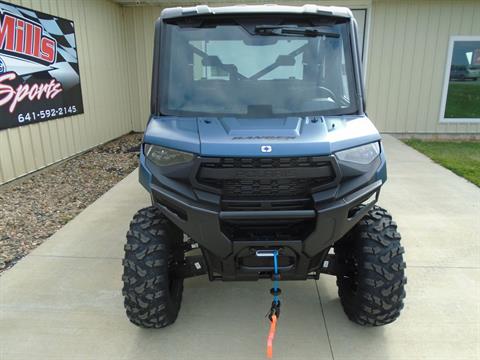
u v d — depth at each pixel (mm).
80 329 2916
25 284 3500
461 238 4395
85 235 4516
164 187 2385
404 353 2676
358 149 2443
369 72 10203
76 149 8227
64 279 3584
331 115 2760
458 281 3531
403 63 10148
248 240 2389
